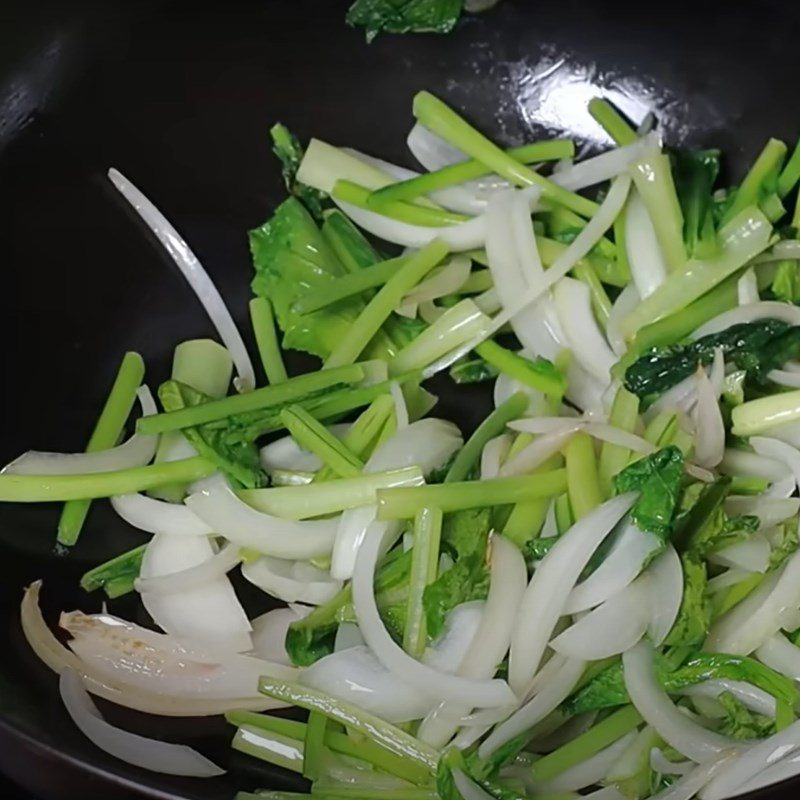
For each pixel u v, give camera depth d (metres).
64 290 0.43
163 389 0.42
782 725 0.36
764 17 0.42
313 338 0.44
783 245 0.43
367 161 0.45
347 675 0.37
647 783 0.36
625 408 0.41
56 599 0.40
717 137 0.44
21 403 0.42
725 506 0.39
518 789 0.36
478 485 0.39
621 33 0.44
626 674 0.37
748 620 0.38
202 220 0.44
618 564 0.37
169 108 0.43
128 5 0.41
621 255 0.44
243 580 0.41
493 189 0.44
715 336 0.42
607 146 0.45
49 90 0.42
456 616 0.38
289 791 0.36
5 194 0.41
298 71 0.44
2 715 0.34
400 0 0.43
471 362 0.44
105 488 0.40
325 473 0.41
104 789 0.33
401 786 0.36
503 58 0.45
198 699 0.38
